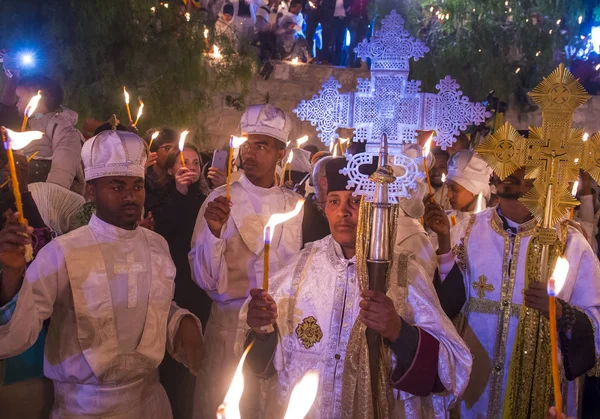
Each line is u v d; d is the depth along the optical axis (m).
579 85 2.88
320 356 2.65
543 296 2.95
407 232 3.48
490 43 11.09
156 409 3.18
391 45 2.63
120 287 3.00
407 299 2.63
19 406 3.00
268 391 2.84
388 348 2.64
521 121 11.95
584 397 4.87
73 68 8.54
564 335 3.13
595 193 6.29
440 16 11.15
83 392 2.96
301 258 2.82
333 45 12.81
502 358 3.29
